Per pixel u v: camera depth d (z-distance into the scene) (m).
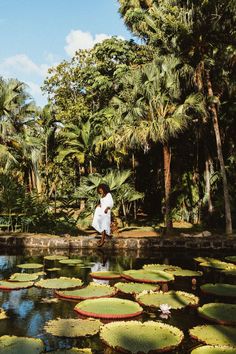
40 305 4.52
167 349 3.28
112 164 17.22
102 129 16.03
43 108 19.39
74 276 6.13
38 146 17.84
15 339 3.39
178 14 12.00
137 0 18.72
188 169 16.45
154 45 13.30
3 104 16.56
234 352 3.17
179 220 16.33
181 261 7.73
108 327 3.72
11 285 5.36
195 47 12.12
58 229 12.02
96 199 12.89
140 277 5.94
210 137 15.45
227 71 12.73
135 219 16.80
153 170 17.95
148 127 11.76
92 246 9.50
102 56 19.64
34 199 12.32
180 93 12.17
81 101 20.84
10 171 16.19
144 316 4.20
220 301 4.81
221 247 9.66
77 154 16.22
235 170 14.67
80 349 3.18
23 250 9.16
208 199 14.28
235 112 14.30
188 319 4.12
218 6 11.51
